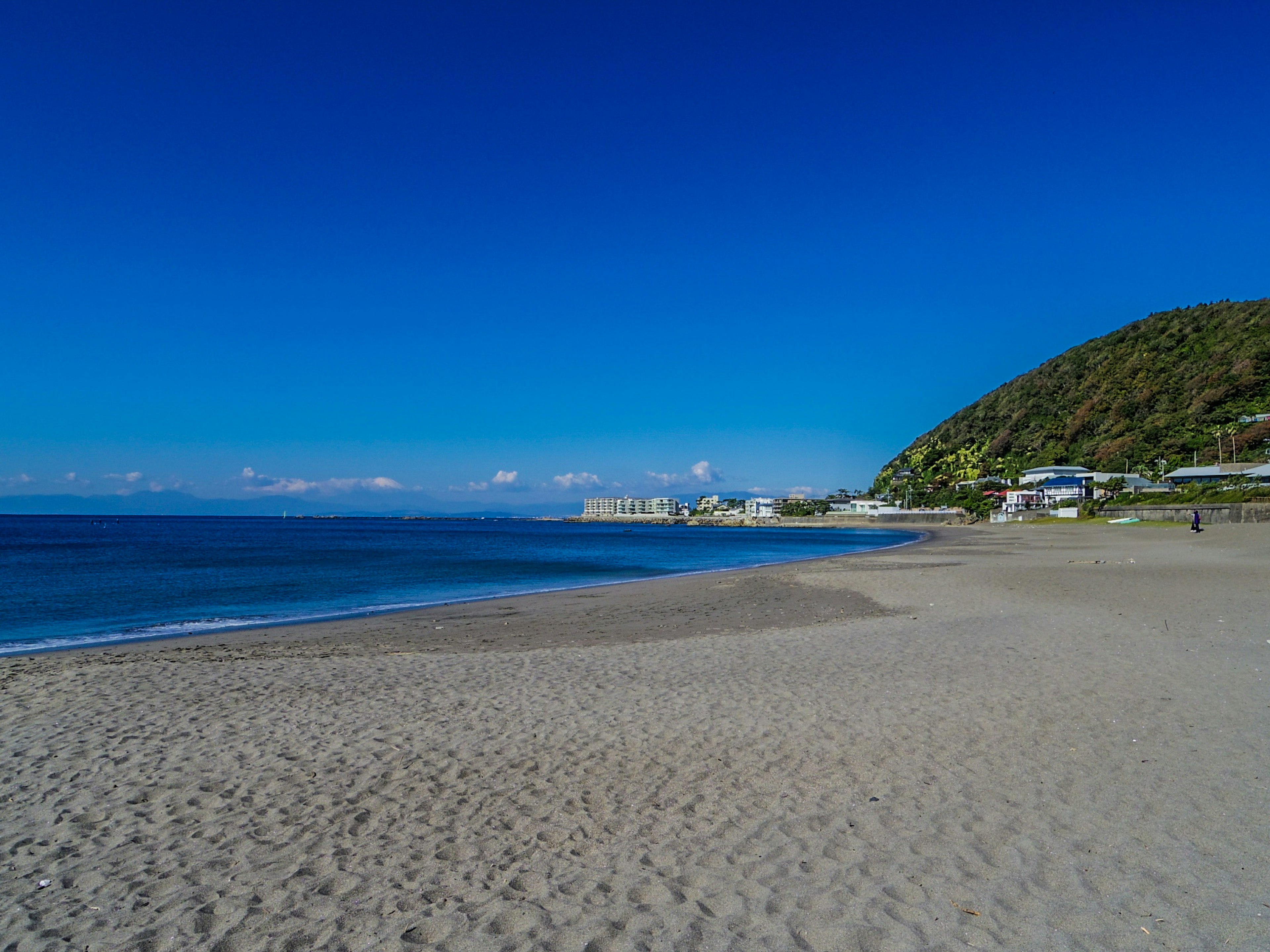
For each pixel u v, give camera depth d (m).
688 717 8.14
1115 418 129.75
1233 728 7.07
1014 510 100.75
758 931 3.97
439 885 4.58
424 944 3.92
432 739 7.48
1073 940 3.79
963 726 7.40
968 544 51.59
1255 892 4.18
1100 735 6.96
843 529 138.38
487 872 4.73
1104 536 54.31
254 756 7.04
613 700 8.98
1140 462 105.50
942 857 4.73
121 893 4.55
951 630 13.53
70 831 5.44
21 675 11.10
